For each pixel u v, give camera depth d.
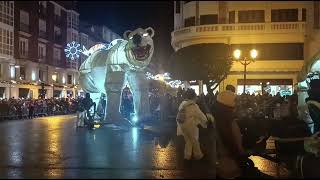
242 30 45.50
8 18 52.53
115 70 21.78
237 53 27.38
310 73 11.91
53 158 11.40
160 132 18.67
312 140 9.03
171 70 27.89
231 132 7.39
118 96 21.86
